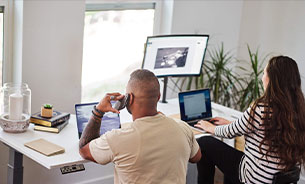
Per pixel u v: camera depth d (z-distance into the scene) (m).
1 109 2.69
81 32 3.15
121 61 3.75
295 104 2.26
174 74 3.51
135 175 1.92
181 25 3.87
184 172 2.02
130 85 2.00
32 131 2.53
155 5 3.83
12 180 2.44
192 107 3.06
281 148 2.24
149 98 1.96
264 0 4.17
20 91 2.65
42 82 3.04
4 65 2.99
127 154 1.90
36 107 3.05
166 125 1.97
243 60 4.38
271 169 2.29
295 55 4.00
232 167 2.54
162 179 1.93
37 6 2.88
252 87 4.00
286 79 2.25
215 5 4.03
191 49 3.49
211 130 2.77
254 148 2.36
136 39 3.80
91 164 3.34
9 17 2.91
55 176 3.19
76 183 3.30
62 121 2.64
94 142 2.04
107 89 3.73
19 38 2.90
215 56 4.18
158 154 1.91
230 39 4.25
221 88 4.03
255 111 2.30
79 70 3.21
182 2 3.81
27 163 3.05
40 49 2.97
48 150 2.25
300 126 2.26
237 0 4.17
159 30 3.91
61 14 3.00
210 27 4.07
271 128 2.24
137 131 1.92
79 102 3.28
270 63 2.31
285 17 4.05
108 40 3.62
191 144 2.15
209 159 2.70
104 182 3.44
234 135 2.49
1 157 2.96
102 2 3.47
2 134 2.44
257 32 4.27
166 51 3.40
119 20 3.65
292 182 2.35
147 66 3.38
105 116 2.54
